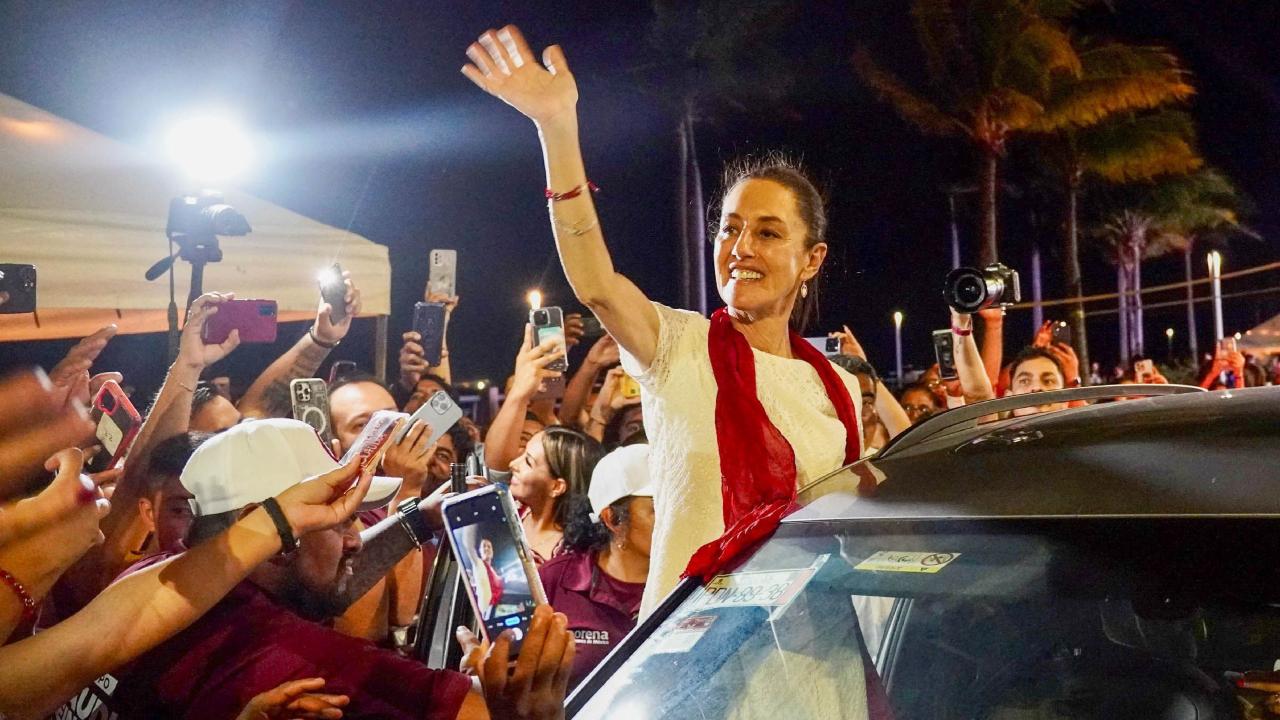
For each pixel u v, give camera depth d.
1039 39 24.11
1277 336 16.08
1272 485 1.95
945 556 2.10
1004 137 25.94
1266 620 1.81
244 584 2.51
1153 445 2.16
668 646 2.22
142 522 3.35
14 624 1.82
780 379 2.75
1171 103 28.41
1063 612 1.98
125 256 5.90
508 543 2.03
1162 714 1.86
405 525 3.03
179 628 2.05
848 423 2.86
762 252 2.76
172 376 3.80
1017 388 6.22
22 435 1.82
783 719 2.12
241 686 2.38
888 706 2.13
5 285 3.76
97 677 1.99
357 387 4.39
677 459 2.66
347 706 2.38
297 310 6.75
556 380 5.86
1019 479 2.20
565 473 4.28
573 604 3.73
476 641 2.00
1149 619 1.89
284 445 2.67
